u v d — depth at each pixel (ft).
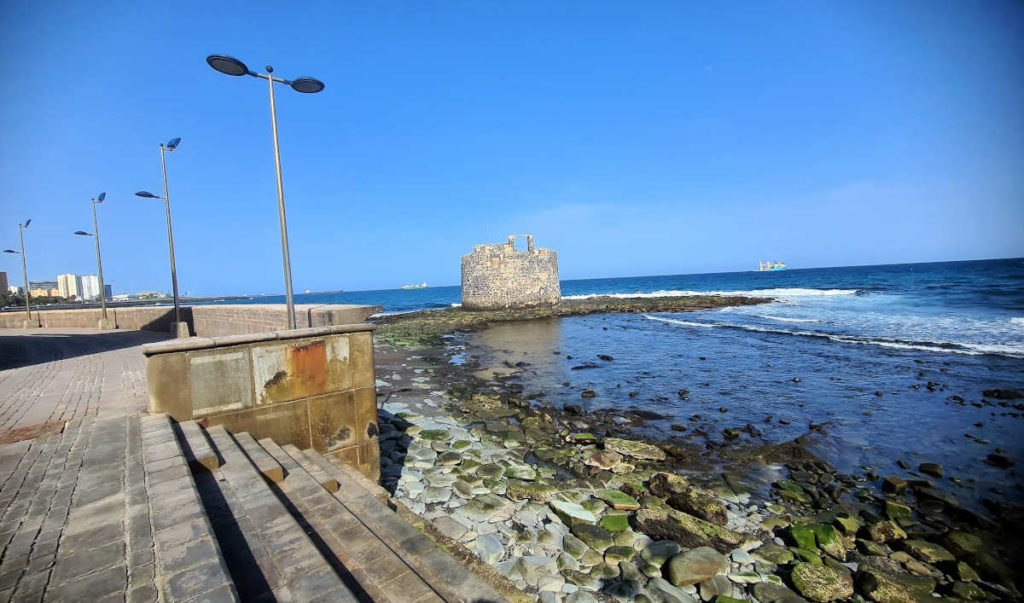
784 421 36.45
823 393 44.27
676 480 24.07
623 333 95.71
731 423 36.52
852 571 17.66
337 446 20.26
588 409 41.42
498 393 47.75
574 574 17.04
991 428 33.50
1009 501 23.06
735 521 21.34
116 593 7.00
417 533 11.78
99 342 50.55
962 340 66.23
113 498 10.35
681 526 19.56
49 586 7.13
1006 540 19.57
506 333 103.91
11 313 78.74
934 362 54.65
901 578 16.98
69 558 7.98
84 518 9.44
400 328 118.21
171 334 58.13
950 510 22.07
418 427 35.06
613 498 22.74
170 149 56.49
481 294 158.71
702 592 16.16
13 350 43.34
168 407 16.43
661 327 103.81
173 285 58.08
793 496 23.80
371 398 21.21
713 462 28.76
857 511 22.33
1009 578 16.81
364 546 10.44
